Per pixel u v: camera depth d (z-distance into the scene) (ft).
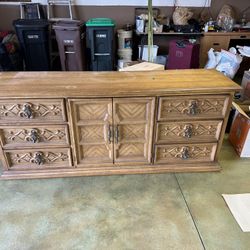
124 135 6.02
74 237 4.91
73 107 5.49
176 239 4.89
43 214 5.39
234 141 7.59
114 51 12.96
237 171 6.74
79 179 6.39
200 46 13.32
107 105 5.55
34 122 5.62
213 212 5.49
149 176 6.52
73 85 5.60
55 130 5.78
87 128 5.84
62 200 5.76
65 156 6.19
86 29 12.09
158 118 5.81
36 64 12.62
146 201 5.76
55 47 13.67
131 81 5.90
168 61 13.05
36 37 11.84
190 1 13.70
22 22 11.68
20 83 5.67
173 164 6.59
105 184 6.24
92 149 6.17
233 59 9.88
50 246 4.73
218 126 6.14
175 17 13.38
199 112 5.89
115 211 5.49
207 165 6.69
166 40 14.29
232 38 13.12
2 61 11.30
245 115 6.82
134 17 13.84
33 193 5.94
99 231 5.03
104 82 5.81
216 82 5.90
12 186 6.13
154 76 6.26
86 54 12.91
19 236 4.91
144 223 5.22
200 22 13.82
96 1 13.28
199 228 5.12
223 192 6.05
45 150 6.03
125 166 6.46
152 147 6.23
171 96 5.57
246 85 8.89
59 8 13.25
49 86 5.53
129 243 4.80
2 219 5.26
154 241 4.84
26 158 6.13
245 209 5.58
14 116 5.52
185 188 6.16
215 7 13.97
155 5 13.61
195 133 6.18
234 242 4.84
